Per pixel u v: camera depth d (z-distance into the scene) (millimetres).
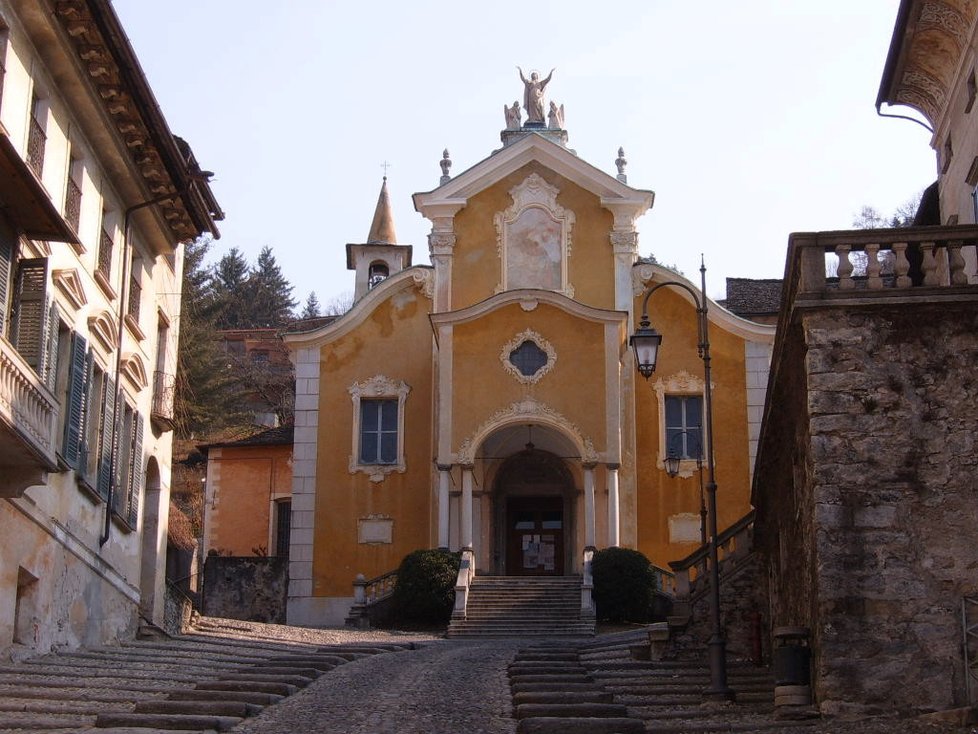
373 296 44562
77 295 23469
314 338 44375
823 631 16000
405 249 52188
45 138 22359
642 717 16922
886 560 16141
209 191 28781
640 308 43750
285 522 52688
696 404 43125
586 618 36500
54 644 22875
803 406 17844
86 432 24359
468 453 40531
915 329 16828
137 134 25328
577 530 43000
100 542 25312
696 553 25609
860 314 16906
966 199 23844
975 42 22344
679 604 25375
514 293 41500
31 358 19891
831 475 16453
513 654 26438
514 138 47094
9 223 19562
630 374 43000
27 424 18922
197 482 57688
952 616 15930
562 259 44188
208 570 43156
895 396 16625
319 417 43875
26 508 21359
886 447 16484
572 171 44656
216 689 18562
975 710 15023
